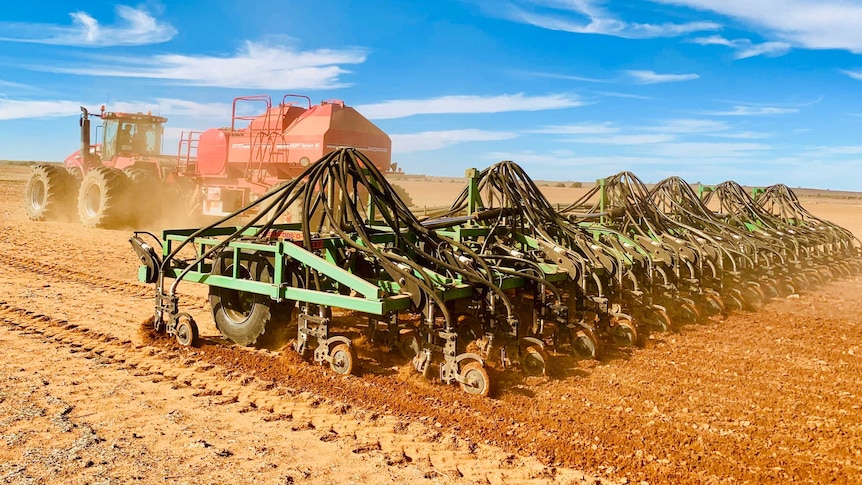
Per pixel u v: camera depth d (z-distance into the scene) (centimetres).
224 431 421
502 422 452
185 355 591
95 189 1569
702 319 783
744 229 1072
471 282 566
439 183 8938
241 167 1436
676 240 830
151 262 647
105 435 407
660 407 487
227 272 638
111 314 742
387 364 571
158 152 1780
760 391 527
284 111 1334
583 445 417
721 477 377
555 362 595
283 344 626
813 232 1171
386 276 629
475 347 604
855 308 864
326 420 448
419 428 438
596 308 657
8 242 1294
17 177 4447
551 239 702
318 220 1180
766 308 862
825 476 379
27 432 406
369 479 361
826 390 532
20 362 552
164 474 357
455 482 362
